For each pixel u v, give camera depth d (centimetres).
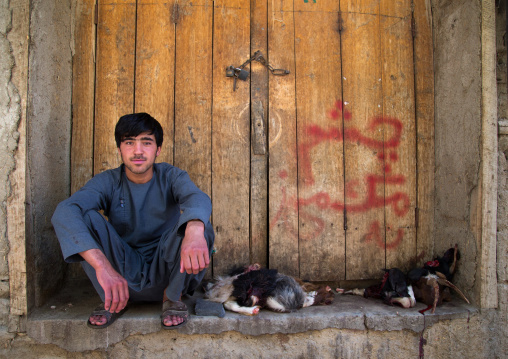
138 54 257
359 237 264
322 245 262
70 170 252
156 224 208
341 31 266
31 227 209
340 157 264
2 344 204
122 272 186
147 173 201
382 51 267
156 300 215
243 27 263
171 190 207
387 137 266
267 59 263
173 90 258
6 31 204
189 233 166
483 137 229
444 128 262
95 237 178
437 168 267
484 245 229
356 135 265
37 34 212
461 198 245
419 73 268
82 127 253
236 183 260
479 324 227
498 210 232
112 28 256
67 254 161
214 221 259
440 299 233
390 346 220
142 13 258
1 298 204
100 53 255
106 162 254
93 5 255
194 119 258
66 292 239
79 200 180
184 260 161
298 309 223
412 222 266
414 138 267
